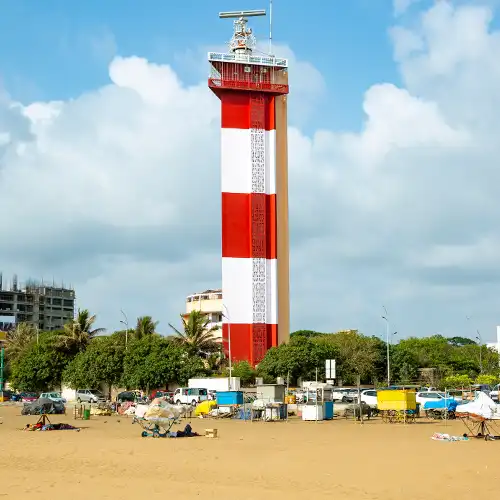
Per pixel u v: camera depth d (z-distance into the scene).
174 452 30.34
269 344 105.44
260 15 112.88
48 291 197.12
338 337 109.75
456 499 19.06
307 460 27.14
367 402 65.00
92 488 21.00
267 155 108.81
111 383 89.00
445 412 48.88
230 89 108.62
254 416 53.66
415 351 119.81
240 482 22.02
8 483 21.94
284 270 108.31
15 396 99.62
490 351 122.75
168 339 99.81
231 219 107.12
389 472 23.67
